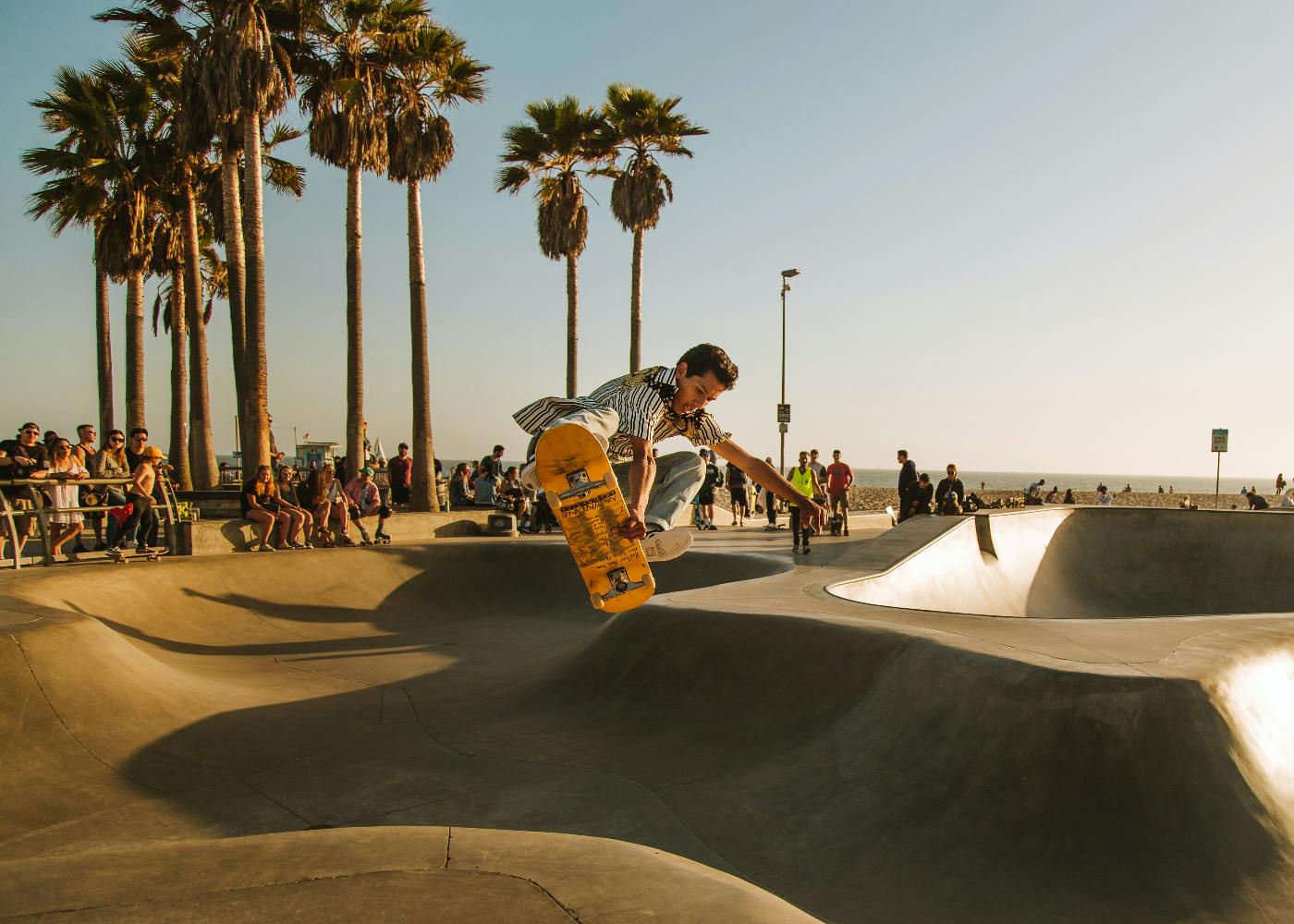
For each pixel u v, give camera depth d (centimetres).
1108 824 354
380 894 144
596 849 162
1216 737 377
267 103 1492
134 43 1867
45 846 395
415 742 545
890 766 424
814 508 301
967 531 1177
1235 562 1337
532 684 679
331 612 982
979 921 323
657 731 544
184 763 499
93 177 1877
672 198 2309
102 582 826
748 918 134
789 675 540
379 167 1766
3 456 880
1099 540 1409
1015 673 420
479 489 1744
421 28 1775
